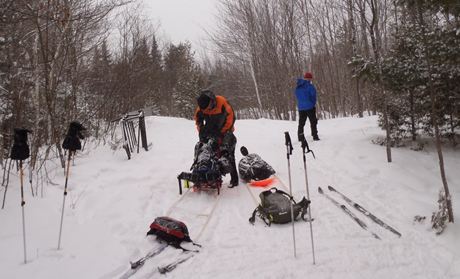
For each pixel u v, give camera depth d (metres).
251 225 3.91
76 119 7.07
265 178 5.56
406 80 5.47
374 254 3.08
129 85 11.09
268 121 13.40
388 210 4.09
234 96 27.09
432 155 5.79
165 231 3.39
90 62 9.16
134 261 3.06
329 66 17.88
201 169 4.75
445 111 5.50
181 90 22.42
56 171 5.47
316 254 3.11
